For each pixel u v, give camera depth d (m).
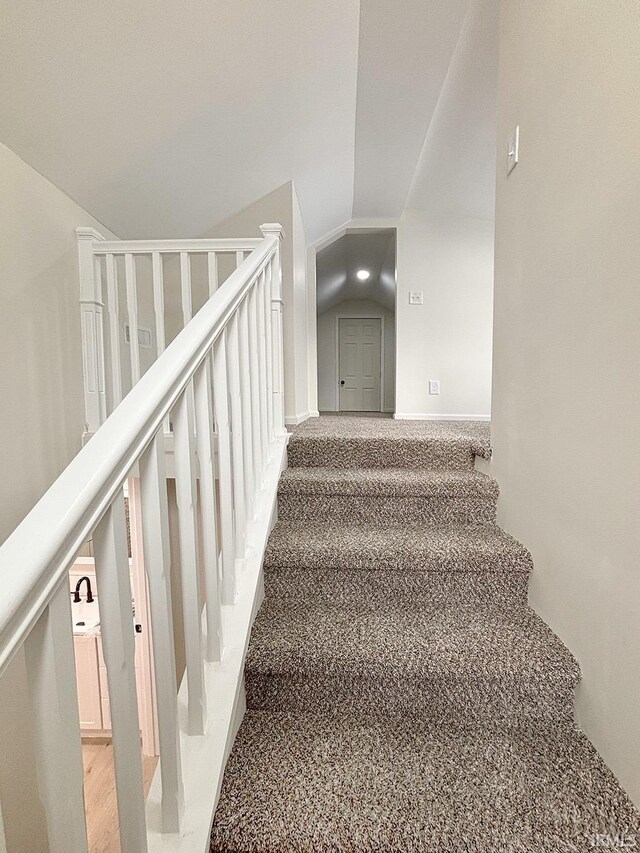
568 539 1.21
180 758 0.85
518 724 1.16
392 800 0.93
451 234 4.02
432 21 2.00
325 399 7.98
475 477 1.93
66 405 2.08
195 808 0.85
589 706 1.10
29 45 1.39
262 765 1.01
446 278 4.04
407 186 3.53
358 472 2.06
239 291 1.26
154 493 0.78
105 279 2.50
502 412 1.76
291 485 1.84
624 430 0.95
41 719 0.53
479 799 0.93
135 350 2.15
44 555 0.49
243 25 1.72
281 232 2.04
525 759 1.04
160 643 0.79
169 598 0.82
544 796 0.94
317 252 4.64
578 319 1.14
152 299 2.97
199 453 1.04
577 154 1.14
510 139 1.63
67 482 0.58
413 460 2.18
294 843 0.84
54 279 1.99
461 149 2.95
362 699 1.19
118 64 1.59
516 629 1.33
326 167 3.08
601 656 1.05
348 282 6.87
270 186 2.94
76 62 1.51
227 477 1.20
